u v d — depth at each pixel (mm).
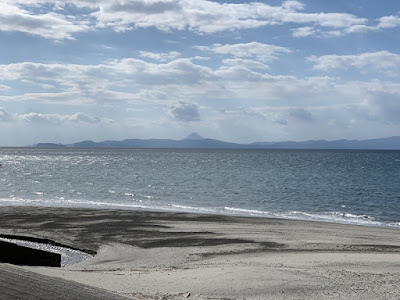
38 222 26109
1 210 30891
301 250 18656
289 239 21172
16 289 5184
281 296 10773
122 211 30938
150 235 22484
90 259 18344
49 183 58219
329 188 52031
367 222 29859
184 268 15195
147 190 50188
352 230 24297
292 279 12305
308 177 68250
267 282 11977
